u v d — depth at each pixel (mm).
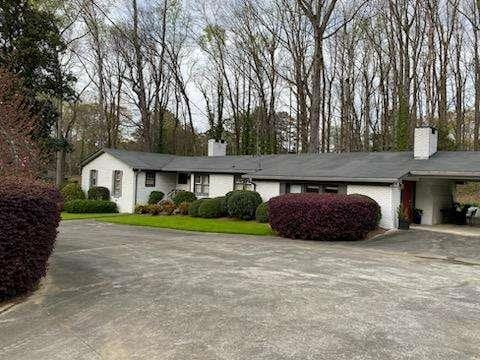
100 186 27984
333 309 6484
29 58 27047
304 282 8336
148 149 36344
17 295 7238
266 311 6340
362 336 5355
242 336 5309
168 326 5684
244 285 8016
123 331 5504
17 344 5090
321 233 15328
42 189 7898
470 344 5156
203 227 18703
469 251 12938
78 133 51688
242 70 36406
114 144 39188
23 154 11961
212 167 25500
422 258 11797
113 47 36281
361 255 12094
